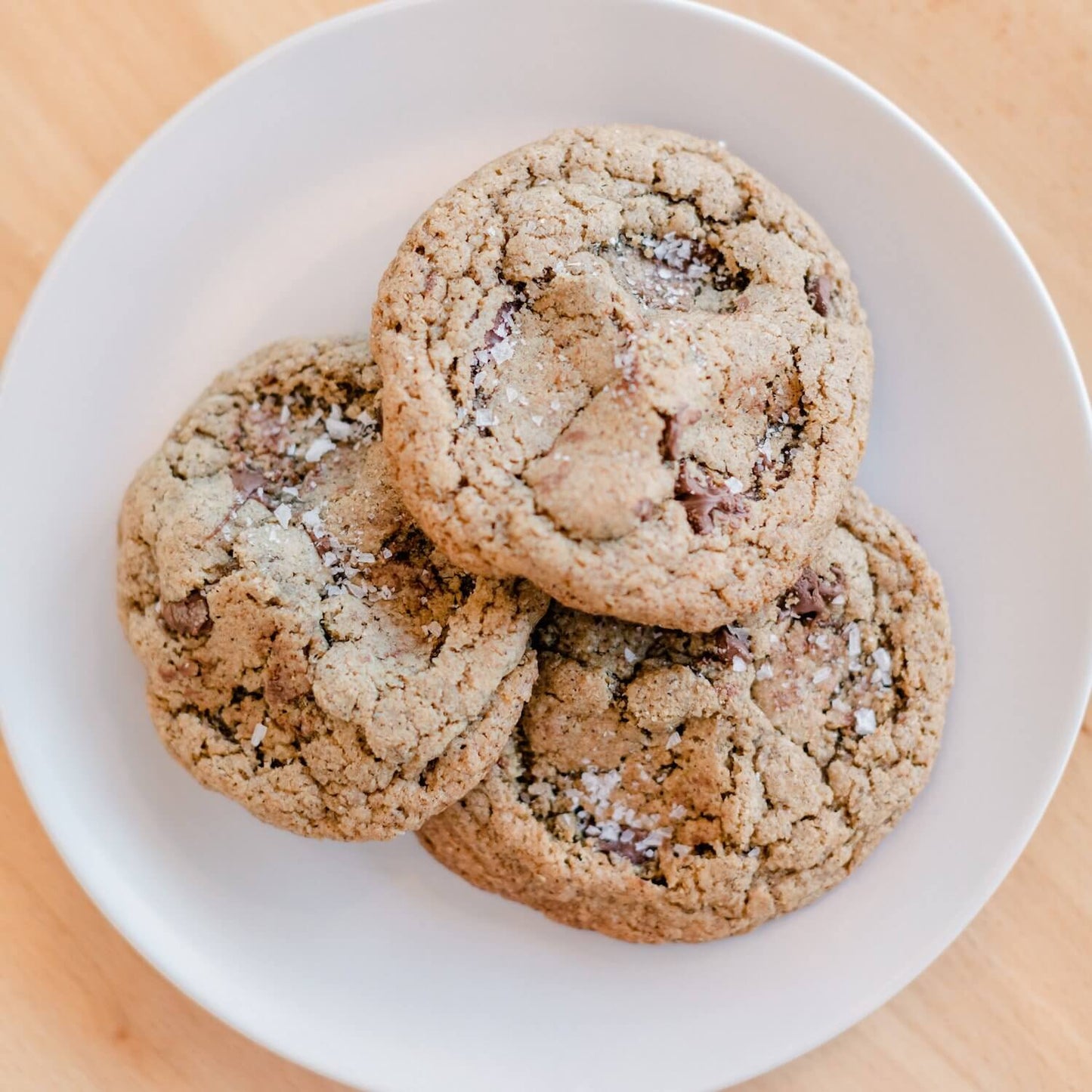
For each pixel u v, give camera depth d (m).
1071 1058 0.38
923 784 0.36
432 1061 0.36
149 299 0.37
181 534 0.34
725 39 0.36
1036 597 0.37
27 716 0.36
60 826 0.36
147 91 0.38
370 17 0.36
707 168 0.35
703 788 0.35
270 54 0.36
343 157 0.37
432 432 0.33
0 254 0.38
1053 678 0.36
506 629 0.34
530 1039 0.36
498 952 0.37
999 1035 0.38
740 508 0.33
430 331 0.33
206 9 0.38
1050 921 0.38
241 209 0.37
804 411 0.34
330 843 0.37
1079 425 0.36
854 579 0.36
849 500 0.36
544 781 0.35
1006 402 0.37
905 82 0.38
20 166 0.38
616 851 0.35
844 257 0.37
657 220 0.35
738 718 0.35
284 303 0.37
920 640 0.36
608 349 0.33
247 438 0.35
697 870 0.35
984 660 0.37
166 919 0.36
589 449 0.32
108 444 0.37
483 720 0.34
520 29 0.36
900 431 0.37
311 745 0.34
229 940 0.36
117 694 0.37
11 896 0.38
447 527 0.33
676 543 0.33
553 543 0.32
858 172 0.37
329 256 0.37
